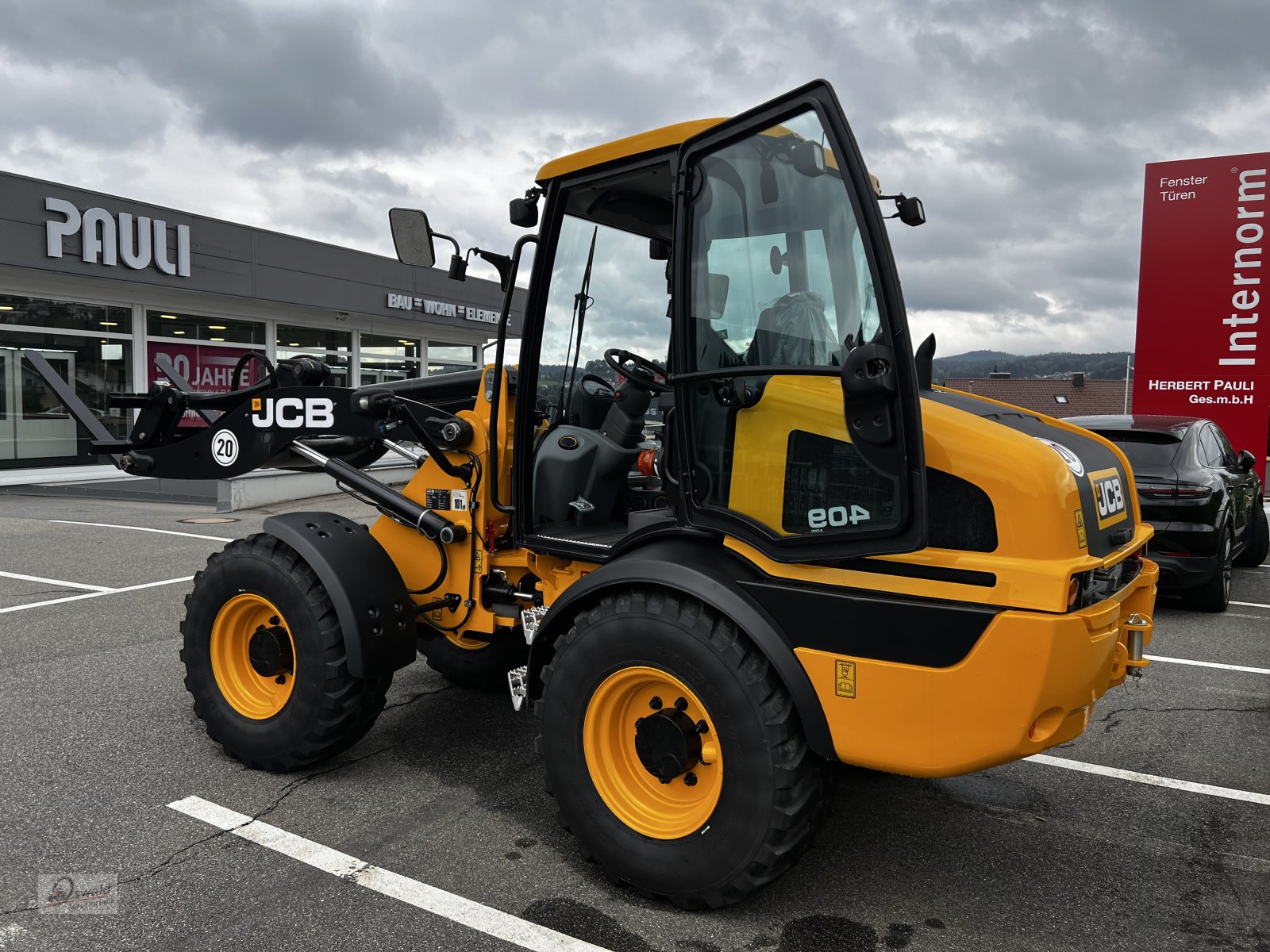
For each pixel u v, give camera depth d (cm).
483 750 381
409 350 2150
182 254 1519
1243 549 890
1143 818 330
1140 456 679
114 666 489
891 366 225
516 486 328
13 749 373
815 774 250
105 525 1034
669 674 257
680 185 271
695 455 275
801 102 236
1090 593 240
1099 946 246
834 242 241
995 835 315
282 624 353
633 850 263
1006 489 230
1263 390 1305
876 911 263
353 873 277
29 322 1444
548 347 335
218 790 336
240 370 425
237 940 240
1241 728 427
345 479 382
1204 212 1315
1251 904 270
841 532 239
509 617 350
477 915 255
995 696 222
